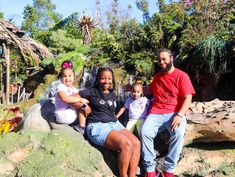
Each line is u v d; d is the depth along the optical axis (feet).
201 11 33.01
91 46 41.09
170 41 32.71
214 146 16.20
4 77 51.98
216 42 26.96
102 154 14.16
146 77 31.45
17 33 47.34
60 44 49.06
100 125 13.69
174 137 13.96
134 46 35.58
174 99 14.33
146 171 14.35
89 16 52.24
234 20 31.89
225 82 27.61
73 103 13.74
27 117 15.06
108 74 13.93
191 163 15.70
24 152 12.87
